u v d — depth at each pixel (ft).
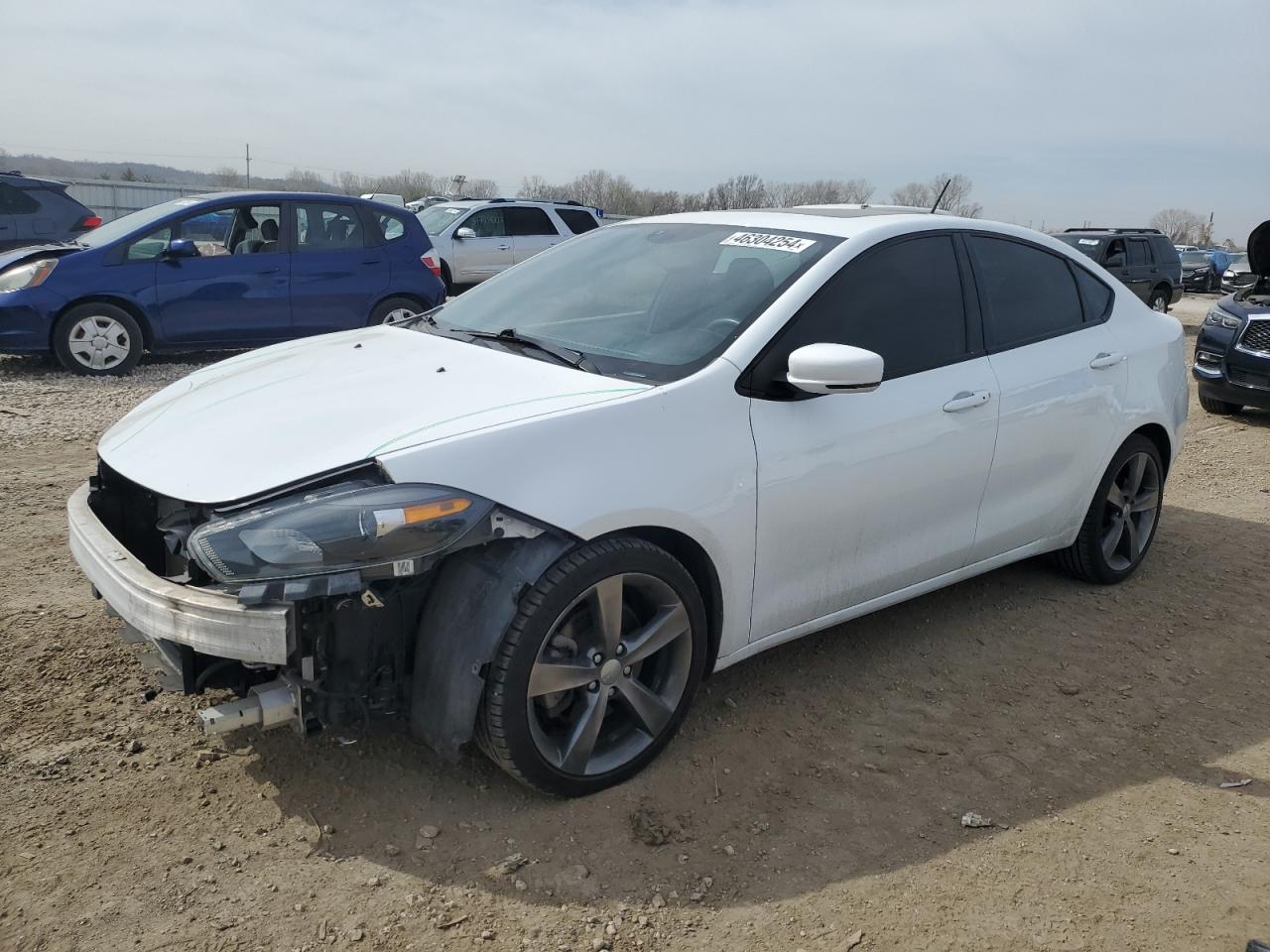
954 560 12.91
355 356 11.67
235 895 8.18
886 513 11.62
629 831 9.25
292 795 9.48
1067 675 12.82
